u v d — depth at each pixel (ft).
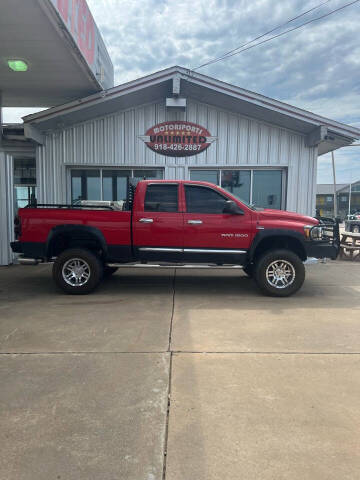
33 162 40.81
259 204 34.76
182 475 6.75
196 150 34.01
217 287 21.93
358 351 12.34
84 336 13.64
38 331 14.16
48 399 9.29
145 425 8.23
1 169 28.12
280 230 19.17
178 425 8.23
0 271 27.02
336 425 8.25
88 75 28.04
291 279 19.36
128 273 26.50
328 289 21.42
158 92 32.30
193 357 11.80
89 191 34.78
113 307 17.47
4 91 32.30
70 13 21.54
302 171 34.14
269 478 6.68
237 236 19.38
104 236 19.63
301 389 9.81
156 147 33.88
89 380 10.26
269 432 8.00
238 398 9.35
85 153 33.86
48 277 24.84
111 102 31.04
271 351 12.30
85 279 19.95
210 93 31.12
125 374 10.62
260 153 34.01
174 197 19.77
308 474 6.77
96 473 6.78
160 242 19.60
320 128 30.37
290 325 14.92
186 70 29.81
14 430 8.02
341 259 33.45
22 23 20.62
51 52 24.23
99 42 30.73
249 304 18.08
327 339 13.41
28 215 19.65
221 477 6.70
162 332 14.07
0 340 13.24
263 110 31.30
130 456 7.23
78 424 8.25
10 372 10.74
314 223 19.58
